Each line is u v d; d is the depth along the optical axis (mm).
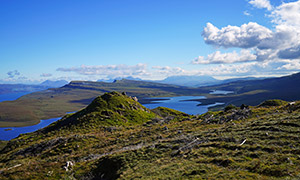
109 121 102062
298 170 18438
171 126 65062
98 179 30891
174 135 48438
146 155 33781
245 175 19469
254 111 60062
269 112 55250
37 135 95438
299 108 48250
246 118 54469
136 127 85875
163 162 29156
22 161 42375
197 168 23203
